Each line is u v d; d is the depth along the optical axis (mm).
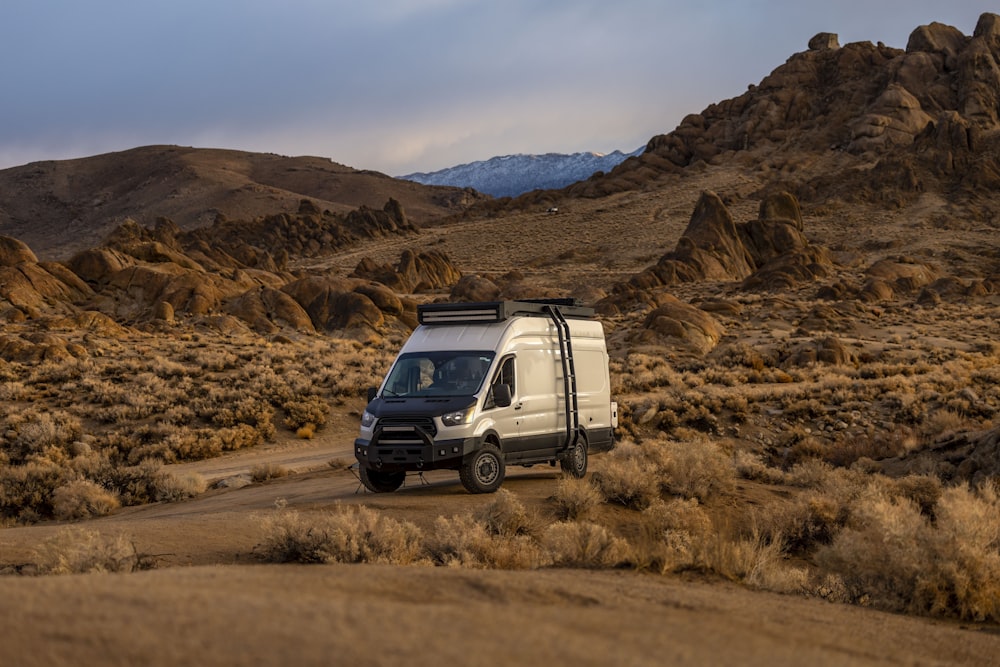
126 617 3486
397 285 117875
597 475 14219
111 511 18500
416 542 9359
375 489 15016
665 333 60094
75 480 20234
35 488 19922
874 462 24109
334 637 3352
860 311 73812
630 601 5422
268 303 68812
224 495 18969
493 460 14391
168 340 56969
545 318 16156
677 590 6398
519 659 3336
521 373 15203
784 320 69375
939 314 74062
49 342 47875
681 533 9789
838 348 52875
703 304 74062
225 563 8977
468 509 12438
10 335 50250
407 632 3549
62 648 3070
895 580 8078
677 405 34906
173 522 11586
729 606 5859
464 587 5250
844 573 8555
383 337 67562
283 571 5520
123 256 75500
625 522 12383
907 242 142875
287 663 3006
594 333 17438
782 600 6977
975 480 20047
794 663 4074
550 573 6879
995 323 68250
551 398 15758
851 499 14695
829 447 30141
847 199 171875
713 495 14273
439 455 14000
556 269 143875
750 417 34375
